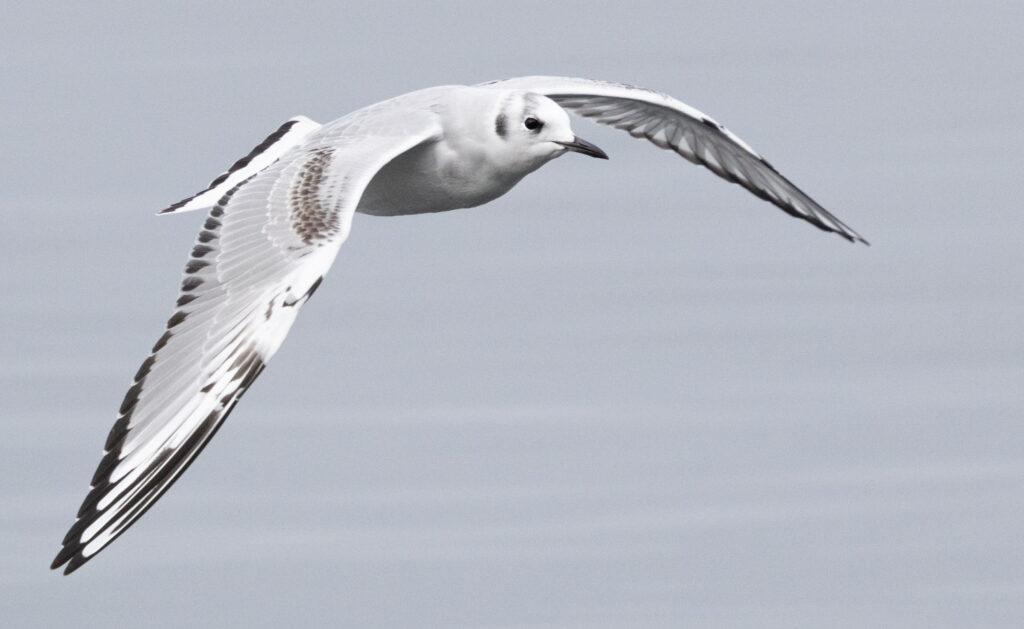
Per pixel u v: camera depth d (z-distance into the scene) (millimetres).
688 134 17594
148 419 12586
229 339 12977
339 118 15688
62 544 12281
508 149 15875
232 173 17062
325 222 13539
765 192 17516
